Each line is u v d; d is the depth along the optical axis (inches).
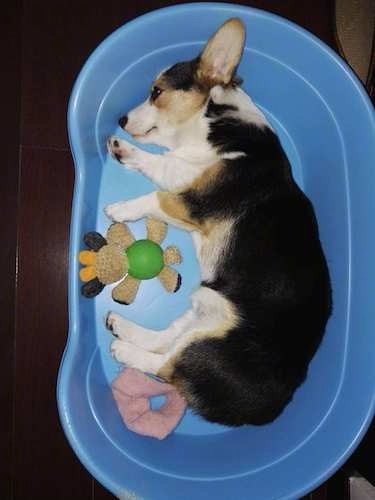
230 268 23.0
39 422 25.6
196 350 22.4
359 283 23.3
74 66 27.3
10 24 27.1
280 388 22.1
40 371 25.8
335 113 24.5
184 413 24.3
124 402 23.3
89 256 22.1
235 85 23.3
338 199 24.7
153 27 22.8
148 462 22.4
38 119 26.7
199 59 22.5
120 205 23.6
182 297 26.1
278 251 22.4
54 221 26.3
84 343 23.1
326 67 23.7
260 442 24.0
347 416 22.5
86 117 23.0
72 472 25.7
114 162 26.0
